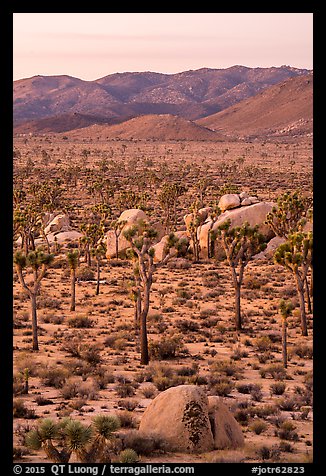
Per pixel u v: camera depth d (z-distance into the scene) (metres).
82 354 42.88
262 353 47.00
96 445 18.78
